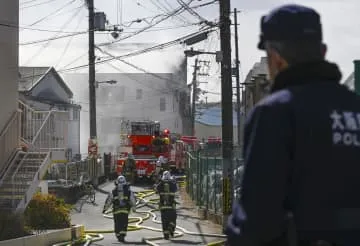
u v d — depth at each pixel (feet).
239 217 14.65
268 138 14.65
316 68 15.60
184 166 241.76
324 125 14.98
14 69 114.73
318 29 15.67
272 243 14.92
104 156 234.79
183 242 101.19
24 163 106.93
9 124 109.81
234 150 125.18
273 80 16.07
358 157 15.14
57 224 101.30
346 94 15.87
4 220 83.87
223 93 110.22
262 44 16.43
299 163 14.88
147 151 224.74
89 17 198.59
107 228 118.32
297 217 14.92
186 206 154.10
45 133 117.50
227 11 110.42
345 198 14.96
